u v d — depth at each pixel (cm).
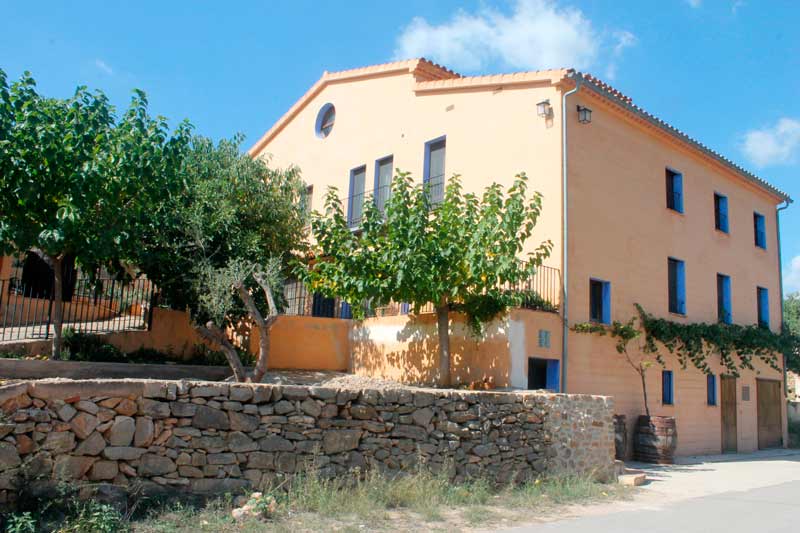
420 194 1281
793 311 3538
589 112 1509
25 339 1152
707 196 1952
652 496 984
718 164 1972
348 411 802
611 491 991
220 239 1316
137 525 597
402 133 1845
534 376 1342
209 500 679
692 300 1816
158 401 677
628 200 1631
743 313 2048
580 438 1074
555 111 1495
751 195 2189
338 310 1830
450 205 1289
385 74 1936
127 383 661
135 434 657
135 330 1287
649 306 1648
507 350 1280
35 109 955
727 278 2003
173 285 1244
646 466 1394
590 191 1517
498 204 1252
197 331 1253
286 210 1496
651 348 1612
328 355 1636
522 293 1305
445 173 1708
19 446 593
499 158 1587
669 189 1836
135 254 1149
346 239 1297
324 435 777
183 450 681
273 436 739
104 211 1010
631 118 1653
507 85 1595
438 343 1422
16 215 949
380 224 1288
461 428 909
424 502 770
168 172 1070
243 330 1480
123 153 987
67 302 1533
